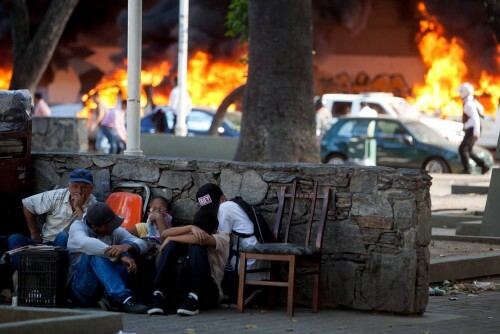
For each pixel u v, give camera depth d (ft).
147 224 49.75
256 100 88.38
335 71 240.32
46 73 260.42
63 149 137.90
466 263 57.77
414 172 45.83
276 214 48.34
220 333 40.42
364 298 46.47
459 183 125.49
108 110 151.33
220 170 49.88
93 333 38.68
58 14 130.21
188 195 50.83
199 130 167.12
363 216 46.42
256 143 88.12
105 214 46.26
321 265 47.24
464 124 139.44
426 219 46.47
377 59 239.30
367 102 180.55
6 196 53.21
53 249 45.47
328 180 47.19
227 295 47.55
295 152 87.86
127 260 45.39
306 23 88.84
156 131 156.15
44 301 45.34
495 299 51.52
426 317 45.73
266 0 88.07
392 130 154.71
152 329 40.96
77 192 49.75
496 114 177.99
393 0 237.86
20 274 45.44
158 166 51.47
